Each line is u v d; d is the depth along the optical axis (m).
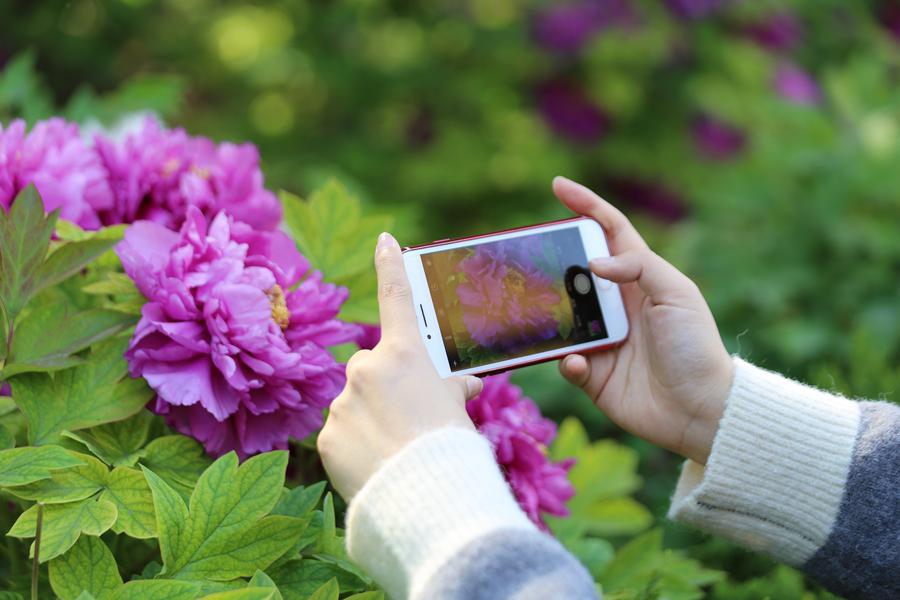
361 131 3.98
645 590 1.12
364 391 0.88
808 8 3.60
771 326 2.31
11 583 1.02
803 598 1.24
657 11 3.72
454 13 3.94
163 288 0.99
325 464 0.89
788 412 1.07
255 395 1.02
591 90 3.91
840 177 2.38
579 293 1.15
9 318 0.97
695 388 1.10
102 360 1.01
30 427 0.96
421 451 0.82
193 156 1.25
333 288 1.07
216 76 4.15
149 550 1.06
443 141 3.84
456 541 0.77
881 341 2.20
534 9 3.80
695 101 3.78
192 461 1.01
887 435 1.05
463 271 1.11
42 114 1.72
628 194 3.94
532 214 3.74
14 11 3.53
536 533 0.78
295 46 4.00
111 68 3.70
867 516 1.04
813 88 3.11
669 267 1.11
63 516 0.89
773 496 1.07
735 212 2.50
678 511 1.12
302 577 0.97
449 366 1.09
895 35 3.46
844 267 2.34
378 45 4.08
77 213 1.12
